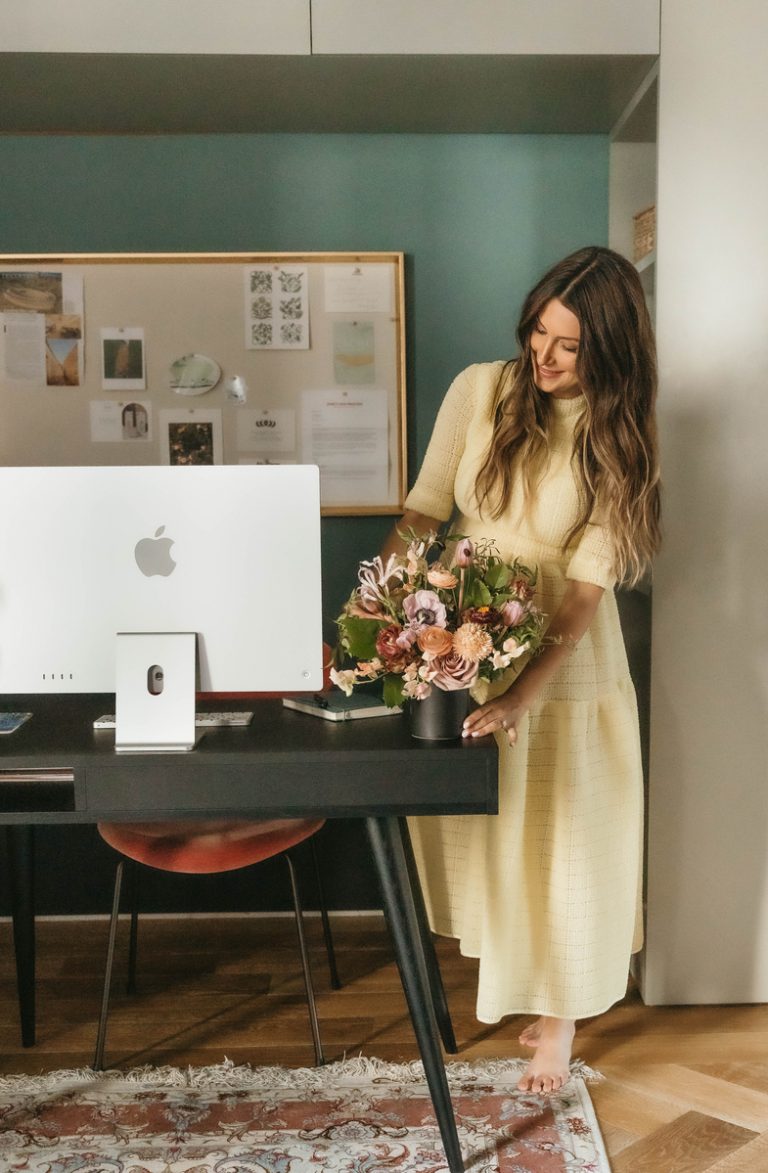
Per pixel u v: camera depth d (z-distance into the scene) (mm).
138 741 1703
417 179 2789
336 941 2814
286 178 2779
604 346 1950
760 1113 2061
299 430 2809
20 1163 1890
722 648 2418
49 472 1722
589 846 2111
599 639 2150
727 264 2332
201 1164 1887
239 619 1752
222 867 2055
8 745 1727
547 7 2270
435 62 2312
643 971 2525
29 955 2273
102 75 2361
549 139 2789
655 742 2436
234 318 2768
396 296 2779
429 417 2855
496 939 2049
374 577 1808
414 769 1677
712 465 2375
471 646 1639
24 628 1752
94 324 2760
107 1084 2141
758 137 2307
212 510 1730
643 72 2379
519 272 2820
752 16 2281
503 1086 2141
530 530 2094
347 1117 2033
